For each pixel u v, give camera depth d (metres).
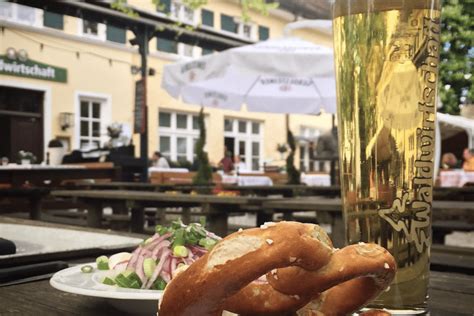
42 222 1.49
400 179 0.49
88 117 14.52
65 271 0.71
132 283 0.65
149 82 15.62
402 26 0.50
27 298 0.69
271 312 0.34
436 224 3.42
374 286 0.35
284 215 4.47
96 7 8.57
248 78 7.38
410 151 0.49
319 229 0.32
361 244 0.34
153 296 0.58
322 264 0.32
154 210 6.18
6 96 12.96
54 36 13.62
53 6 8.20
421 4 0.50
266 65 5.60
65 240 1.09
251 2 5.11
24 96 13.26
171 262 0.68
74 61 14.06
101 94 14.60
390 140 0.49
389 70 0.50
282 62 5.58
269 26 18.42
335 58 0.55
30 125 13.38
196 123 17.03
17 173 5.96
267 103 7.72
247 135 18.50
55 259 0.88
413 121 0.50
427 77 0.51
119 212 6.21
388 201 0.49
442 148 9.19
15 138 13.12
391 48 0.50
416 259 0.49
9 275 0.79
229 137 18.02
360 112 0.51
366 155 0.50
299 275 0.33
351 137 0.52
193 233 0.72
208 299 0.30
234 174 9.77
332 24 0.56
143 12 9.32
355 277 0.33
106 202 4.87
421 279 0.49
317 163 19.58
